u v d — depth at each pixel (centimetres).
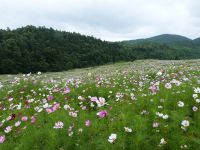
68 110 769
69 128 621
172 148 561
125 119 659
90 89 1110
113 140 535
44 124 690
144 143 566
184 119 649
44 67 9219
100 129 628
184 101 769
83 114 732
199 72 1609
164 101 761
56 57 10131
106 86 1185
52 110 745
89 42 13238
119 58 13462
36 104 937
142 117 665
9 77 3919
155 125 609
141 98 823
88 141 595
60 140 602
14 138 659
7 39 8956
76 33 13338
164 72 1808
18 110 882
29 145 604
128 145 569
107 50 13262
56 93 1093
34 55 9175
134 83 1303
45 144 606
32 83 1329
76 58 11200
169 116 671
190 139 574
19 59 8344
